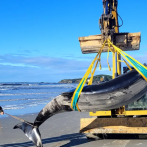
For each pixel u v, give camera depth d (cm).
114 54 668
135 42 642
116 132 578
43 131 809
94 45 673
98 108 479
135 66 453
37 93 3656
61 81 17300
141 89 459
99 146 550
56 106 506
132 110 589
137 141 578
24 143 639
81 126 609
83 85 473
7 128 896
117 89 458
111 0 685
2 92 3909
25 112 1462
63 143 612
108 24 589
